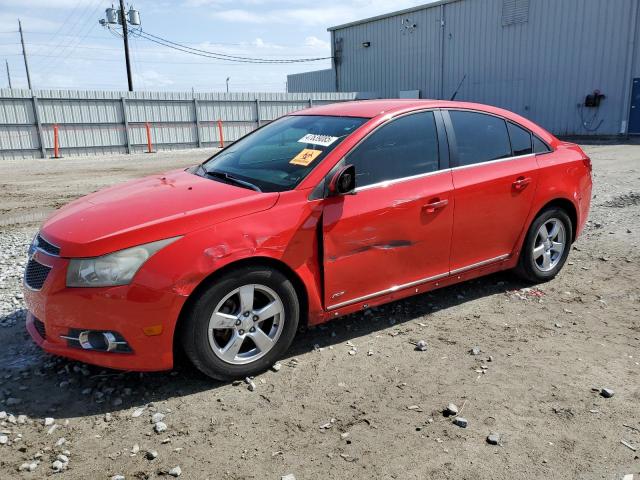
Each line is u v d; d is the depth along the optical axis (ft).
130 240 10.21
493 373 11.64
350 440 9.45
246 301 11.08
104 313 10.08
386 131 13.20
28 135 71.67
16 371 11.73
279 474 8.61
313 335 13.48
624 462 8.87
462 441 9.40
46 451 9.17
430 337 13.37
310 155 12.65
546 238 16.60
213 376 11.05
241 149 14.82
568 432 9.64
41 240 11.16
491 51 89.51
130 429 9.76
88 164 61.46
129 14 114.01
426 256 13.67
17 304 15.55
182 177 13.96
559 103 81.30
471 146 14.65
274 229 11.21
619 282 17.01
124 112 78.33
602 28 74.84
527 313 14.76
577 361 12.15
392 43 107.34
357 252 12.40
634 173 39.11
